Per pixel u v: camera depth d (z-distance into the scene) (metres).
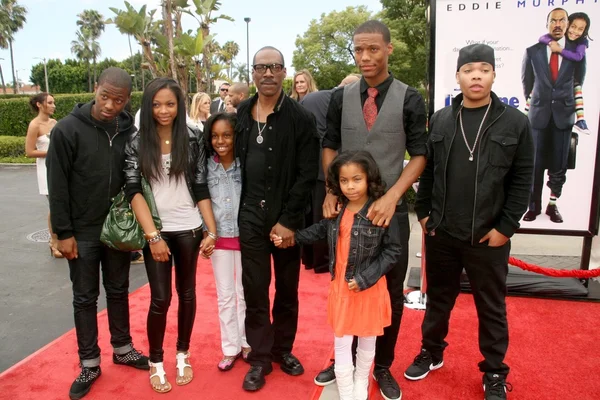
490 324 2.63
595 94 3.72
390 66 29.03
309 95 4.60
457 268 2.75
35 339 3.57
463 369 2.97
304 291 4.29
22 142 14.86
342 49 35.97
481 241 2.54
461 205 2.55
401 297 2.67
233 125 2.74
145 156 2.60
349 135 2.61
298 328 3.58
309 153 2.67
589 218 3.90
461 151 2.54
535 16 3.70
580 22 3.64
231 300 3.00
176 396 2.76
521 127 2.43
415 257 5.02
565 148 3.83
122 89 2.58
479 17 3.77
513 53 3.78
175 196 2.71
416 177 2.52
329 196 2.61
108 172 2.72
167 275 2.76
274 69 2.52
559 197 3.92
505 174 2.48
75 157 2.66
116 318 3.00
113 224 2.64
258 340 2.83
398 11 29.84
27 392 2.80
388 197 2.41
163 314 2.78
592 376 2.87
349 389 2.54
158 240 2.63
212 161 2.88
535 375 2.88
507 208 2.50
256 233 2.71
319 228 2.67
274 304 2.97
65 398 2.75
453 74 3.87
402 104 2.48
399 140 2.54
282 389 2.81
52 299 4.33
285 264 2.84
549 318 3.61
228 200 2.88
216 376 2.97
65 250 2.68
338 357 2.53
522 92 3.83
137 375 2.98
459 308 3.78
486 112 2.50
